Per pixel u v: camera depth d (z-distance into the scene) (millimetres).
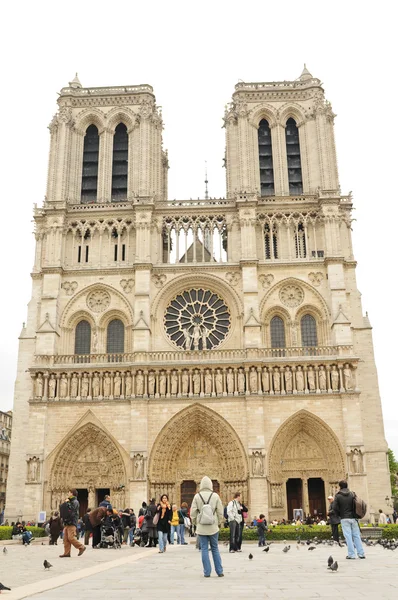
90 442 84250
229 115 100562
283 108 100625
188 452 84500
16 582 22578
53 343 87250
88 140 102500
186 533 66500
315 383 83750
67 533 35438
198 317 91000
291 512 83188
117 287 91438
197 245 100562
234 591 18781
